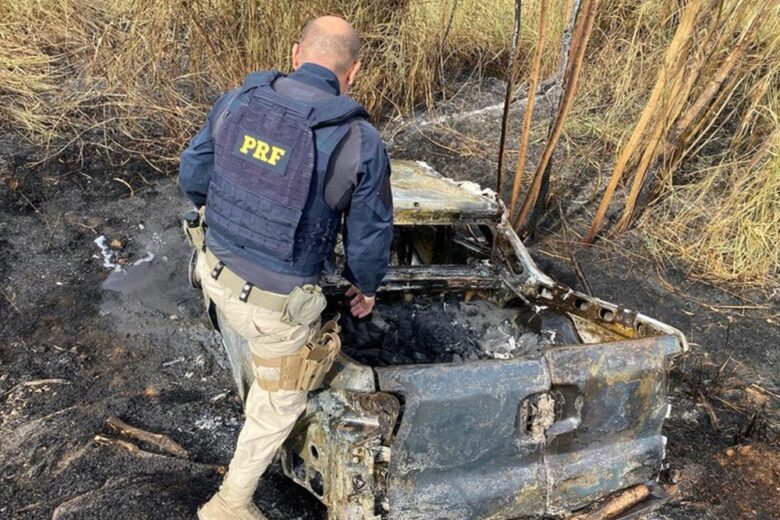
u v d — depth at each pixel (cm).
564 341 319
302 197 212
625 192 564
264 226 216
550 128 472
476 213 339
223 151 220
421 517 247
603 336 317
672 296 473
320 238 223
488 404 247
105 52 596
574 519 274
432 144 614
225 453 310
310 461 252
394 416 230
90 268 434
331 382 240
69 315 397
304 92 218
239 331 232
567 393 262
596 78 641
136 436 314
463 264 367
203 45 575
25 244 446
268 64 570
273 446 241
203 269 236
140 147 554
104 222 475
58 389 343
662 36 611
